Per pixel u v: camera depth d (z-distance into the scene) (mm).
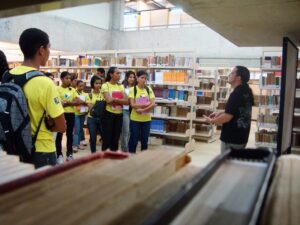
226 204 516
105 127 4746
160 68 6957
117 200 502
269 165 708
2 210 453
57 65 8508
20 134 1608
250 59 12258
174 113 6719
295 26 2881
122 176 613
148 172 639
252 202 517
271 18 2533
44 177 603
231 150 801
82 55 8281
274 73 5879
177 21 14078
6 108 1588
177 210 475
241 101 2947
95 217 443
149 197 550
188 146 6531
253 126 11898
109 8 14219
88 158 743
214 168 662
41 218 428
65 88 5586
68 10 12266
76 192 525
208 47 12969
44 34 1771
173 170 732
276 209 532
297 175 713
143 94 4836
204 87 8219
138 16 14945
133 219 461
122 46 14477
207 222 459
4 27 9953
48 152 1782
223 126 3057
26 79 1674
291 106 3953
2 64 2174
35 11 939
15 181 562
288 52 3404
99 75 6500
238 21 2701
